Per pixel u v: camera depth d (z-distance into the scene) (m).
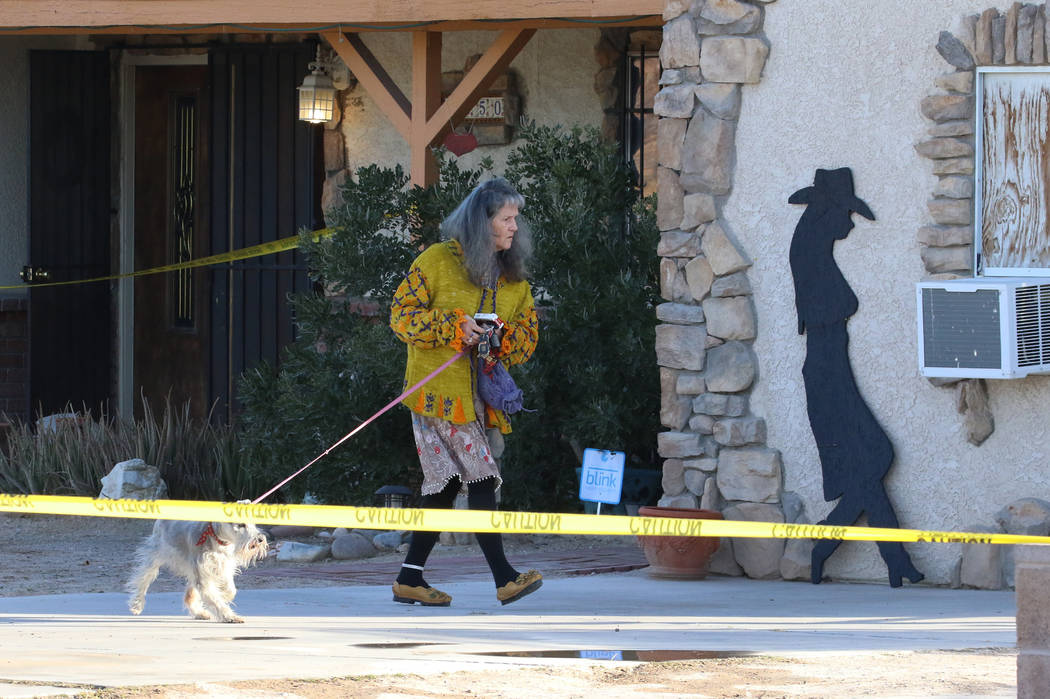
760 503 28.52
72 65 52.38
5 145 52.72
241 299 50.25
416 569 24.95
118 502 18.22
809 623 22.48
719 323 28.94
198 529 22.33
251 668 16.39
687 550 28.31
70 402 50.47
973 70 26.95
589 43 44.56
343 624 21.88
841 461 27.67
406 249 38.50
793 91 28.34
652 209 38.38
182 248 53.84
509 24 38.75
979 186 27.02
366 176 38.75
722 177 28.89
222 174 50.50
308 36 48.81
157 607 24.95
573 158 38.50
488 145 45.50
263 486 39.53
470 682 16.09
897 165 27.50
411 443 38.09
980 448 26.80
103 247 53.53
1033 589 14.16
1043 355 25.88
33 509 18.16
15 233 53.03
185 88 53.34
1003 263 26.94
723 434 28.86
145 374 54.53
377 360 36.41
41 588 29.80
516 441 35.72
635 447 37.69
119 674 15.63
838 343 27.78
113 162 53.66
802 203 28.20
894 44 27.48
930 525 27.20
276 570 31.58
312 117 47.12
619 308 36.25
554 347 36.50
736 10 28.69
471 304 23.98
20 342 52.97
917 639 20.50
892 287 27.48
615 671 17.22
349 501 37.62
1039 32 26.27
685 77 29.38
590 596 26.17
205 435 44.16
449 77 46.38
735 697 15.59
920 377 27.23
